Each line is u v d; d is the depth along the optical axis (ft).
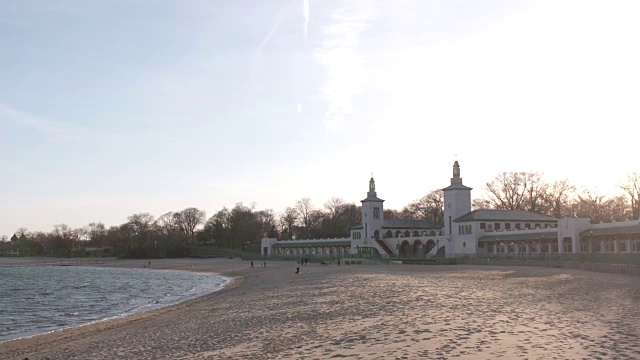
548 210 459.73
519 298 115.44
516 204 465.88
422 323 84.17
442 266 305.53
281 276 285.23
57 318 153.99
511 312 92.32
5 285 301.63
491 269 251.60
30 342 107.14
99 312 167.12
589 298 110.32
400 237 462.60
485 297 120.06
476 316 89.04
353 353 65.51
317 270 316.81
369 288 161.07
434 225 518.37
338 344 72.02
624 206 423.23
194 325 109.19
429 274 223.92
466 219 380.37
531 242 335.26
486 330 74.69
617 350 58.54
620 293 119.75
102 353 84.48
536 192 465.47
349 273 260.42
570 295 117.91
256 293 184.96
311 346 72.33
